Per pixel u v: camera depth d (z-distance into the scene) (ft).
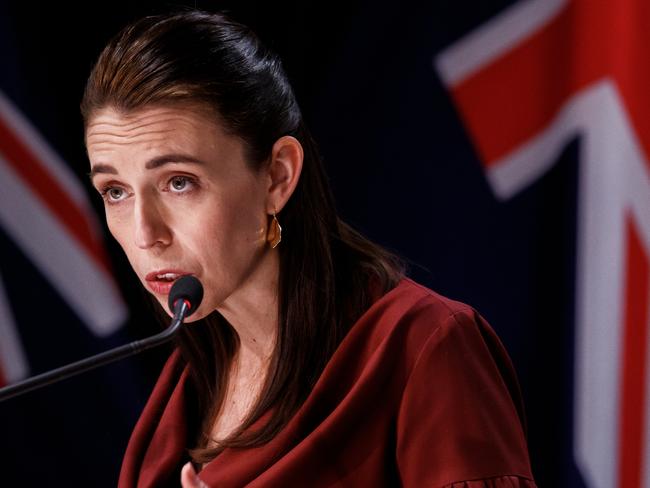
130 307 27.45
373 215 27.22
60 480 27.27
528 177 26.30
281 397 14.67
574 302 25.86
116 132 13.51
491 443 13.33
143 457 16.92
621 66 25.31
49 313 26.86
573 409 25.96
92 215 27.17
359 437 13.97
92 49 26.09
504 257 26.55
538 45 26.09
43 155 26.58
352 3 26.84
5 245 26.63
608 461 25.73
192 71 13.43
